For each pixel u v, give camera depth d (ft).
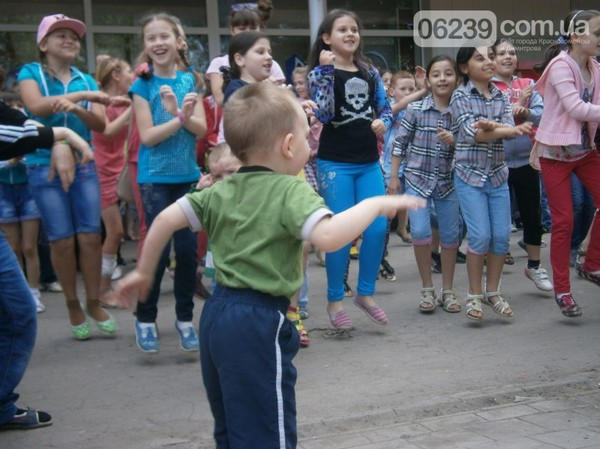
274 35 38.55
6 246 10.80
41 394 12.91
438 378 13.21
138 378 13.64
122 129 17.72
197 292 18.78
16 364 11.05
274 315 7.36
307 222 7.02
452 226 17.67
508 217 16.49
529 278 19.81
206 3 37.17
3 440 10.99
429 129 17.20
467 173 16.01
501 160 16.26
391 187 18.20
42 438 11.05
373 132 15.48
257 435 7.22
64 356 15.06
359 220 6.98
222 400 7.71
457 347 15.08
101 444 10.79
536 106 19.16
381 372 13.64
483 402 12.05
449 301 17.94
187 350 14.71
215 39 37.47
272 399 7.23
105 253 19.48
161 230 7.66
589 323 16.51
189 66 15.33
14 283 10.77
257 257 7.27
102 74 20.01
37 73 14.93
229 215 7.45
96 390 13.06
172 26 14.57
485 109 16.20
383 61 40.52
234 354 7.22
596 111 14.83
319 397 12.42
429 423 11.25
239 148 7.62
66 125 15.10
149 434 11.12
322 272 23.31
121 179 16.31
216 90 17.40
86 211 15.29
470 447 10.28
